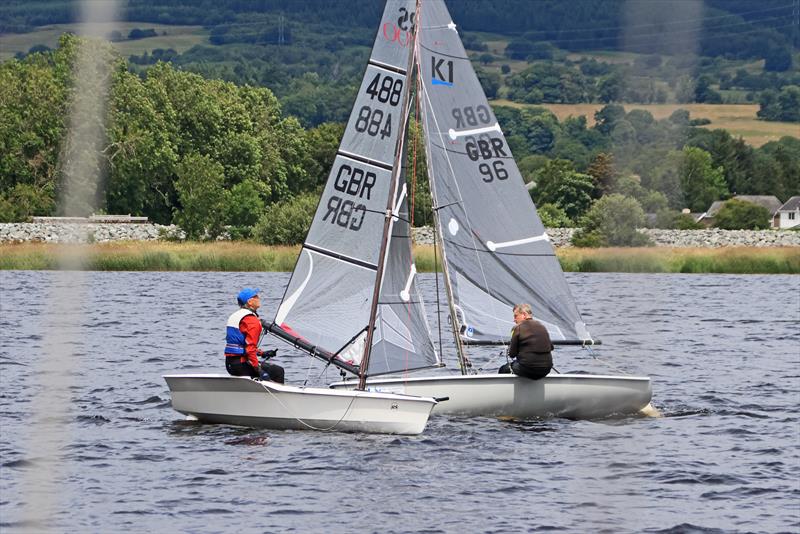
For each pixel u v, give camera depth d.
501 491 39.56
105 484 40.19
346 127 53.88
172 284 171.75
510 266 57.84
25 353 81.75
